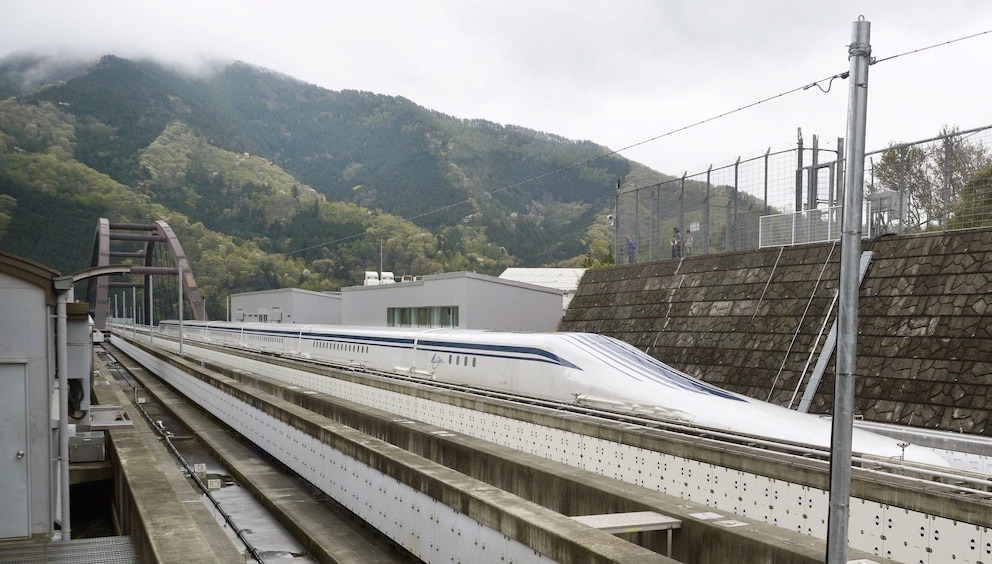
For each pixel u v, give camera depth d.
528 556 7.08
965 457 14.43
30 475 10.06
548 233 194.25
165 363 41.75
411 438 15.75
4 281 9.96
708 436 13.19
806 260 23.34
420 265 126.31
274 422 18.08
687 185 31.25
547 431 15.80
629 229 34.97
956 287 18.55
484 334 23.81
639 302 30.34
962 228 20.86
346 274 127.12
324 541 11.59
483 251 159.00
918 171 22.77
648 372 17.25
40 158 150.00
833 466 5.14
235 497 15.80
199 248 138.62
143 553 8.55
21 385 10.06
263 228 161.62
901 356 18.88
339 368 34.91
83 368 15.77
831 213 23.84
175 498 9.66
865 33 5.21
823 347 21.00
